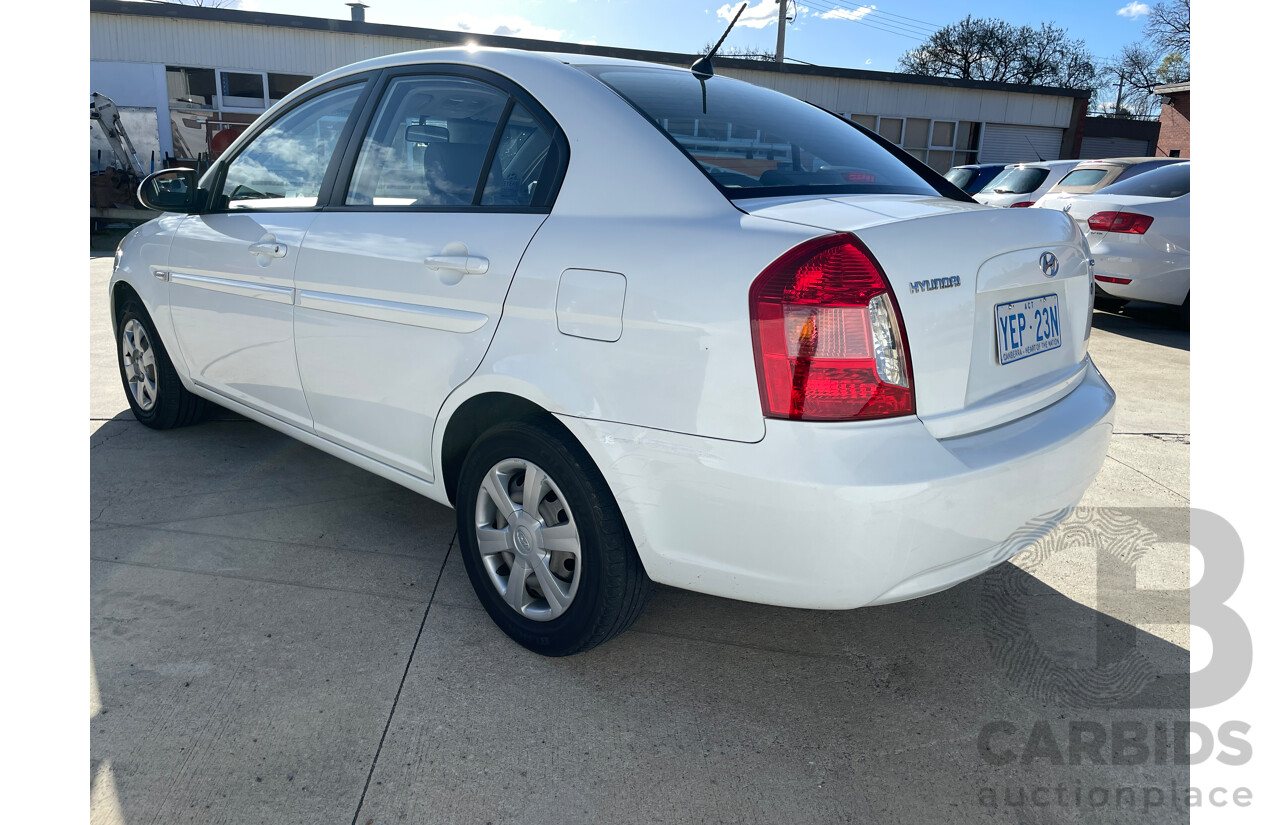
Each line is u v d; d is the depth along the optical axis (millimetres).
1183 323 7250
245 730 1869
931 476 1609
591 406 1854
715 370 1669
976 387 1810
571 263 1903
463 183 2258
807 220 1711
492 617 2285
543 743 1874
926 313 1662
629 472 1818
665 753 1858
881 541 1603
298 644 2203
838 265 1602
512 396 2094
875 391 1611
